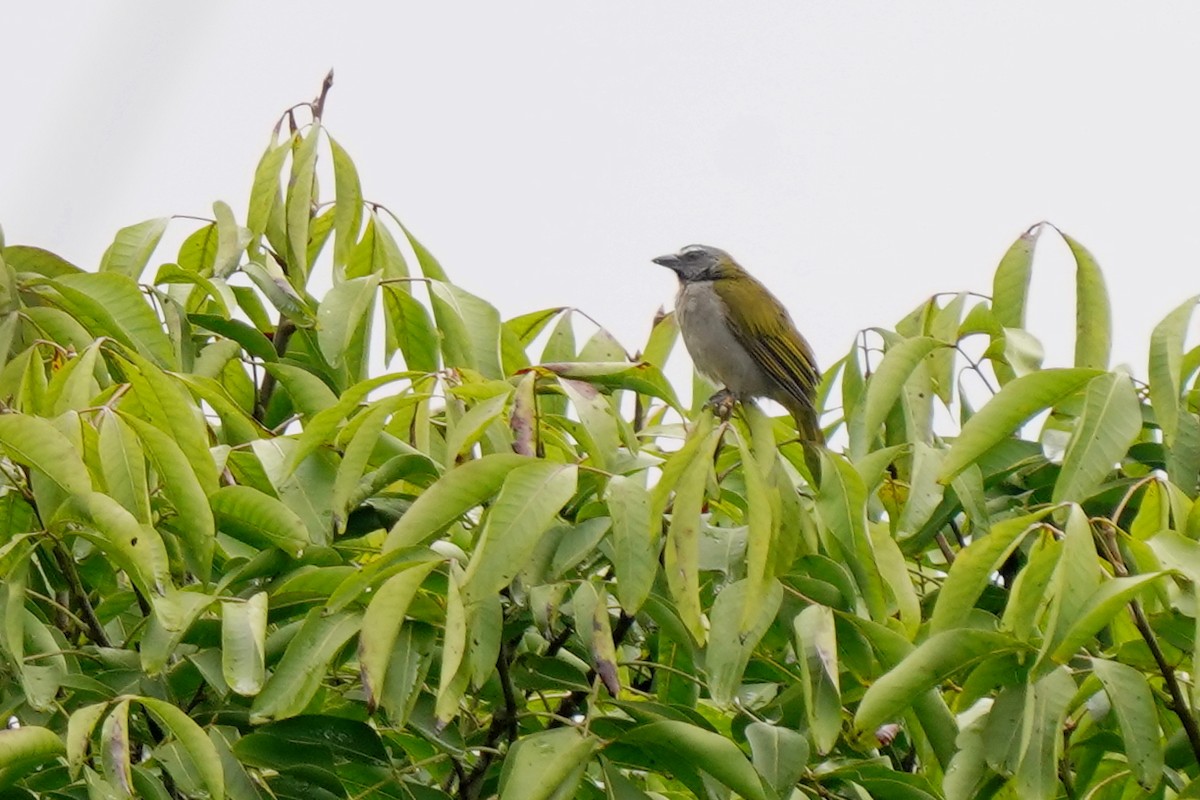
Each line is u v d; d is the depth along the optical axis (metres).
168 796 7.12
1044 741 7.26
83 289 8.80
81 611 8.61
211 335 10.62
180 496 7.34
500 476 7.13
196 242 10.67
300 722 7.77
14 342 8.55
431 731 7.86
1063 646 6.76
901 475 9.84
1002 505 10.20
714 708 9.51
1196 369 9.38
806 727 8.34
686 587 7.00
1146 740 7.29
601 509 7.79
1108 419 7.65
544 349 10.02
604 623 7.33
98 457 7.41
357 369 10.07
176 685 8.01
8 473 7.59
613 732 7.30
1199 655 6.79
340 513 7.68
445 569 7.24
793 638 8.19
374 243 10.37
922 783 7.79
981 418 7.88
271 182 10.34
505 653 7.94
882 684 7.17
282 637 7.69
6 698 7.70
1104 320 9.53
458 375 8.04
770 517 7.11
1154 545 7.05
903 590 8.19
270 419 10.73
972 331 10.33
